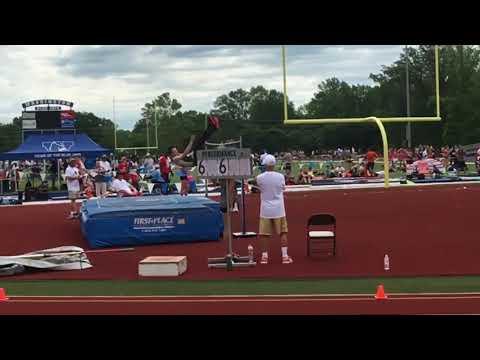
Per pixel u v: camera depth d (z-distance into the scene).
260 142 79.81
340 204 19.52
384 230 13.95
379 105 78.88
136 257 11.56
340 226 14.79
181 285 9.09
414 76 76.56
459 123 67.81
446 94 74.81
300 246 12.27
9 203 24.73
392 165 37.69
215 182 26.11
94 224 12.56
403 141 71.88
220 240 13.23
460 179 27.45
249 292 8.49
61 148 28.22
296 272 9.84
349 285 8.80
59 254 10.56
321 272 9.80
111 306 7.94
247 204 20.41
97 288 9.00
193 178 25.80
